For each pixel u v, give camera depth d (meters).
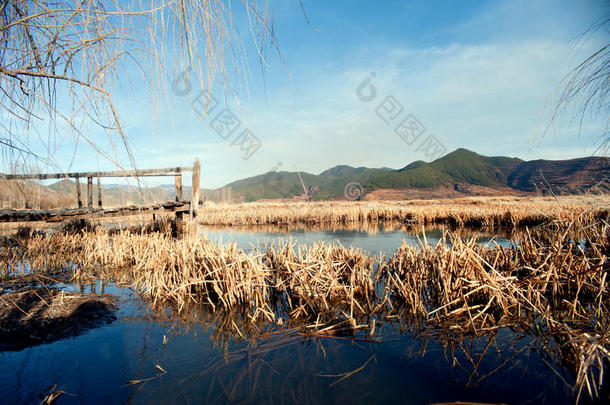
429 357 2.93
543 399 2.30
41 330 3.36
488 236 11.34
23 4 1.34
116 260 6.45
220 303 4.41
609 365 2.61
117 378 2.59
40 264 6.40
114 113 1.48
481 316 3.77
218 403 2.28
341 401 2.29
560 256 4.55
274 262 5.30
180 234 9.00
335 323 3.69
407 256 5.21
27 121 1.51
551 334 3.27
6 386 2.42
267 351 3.08
